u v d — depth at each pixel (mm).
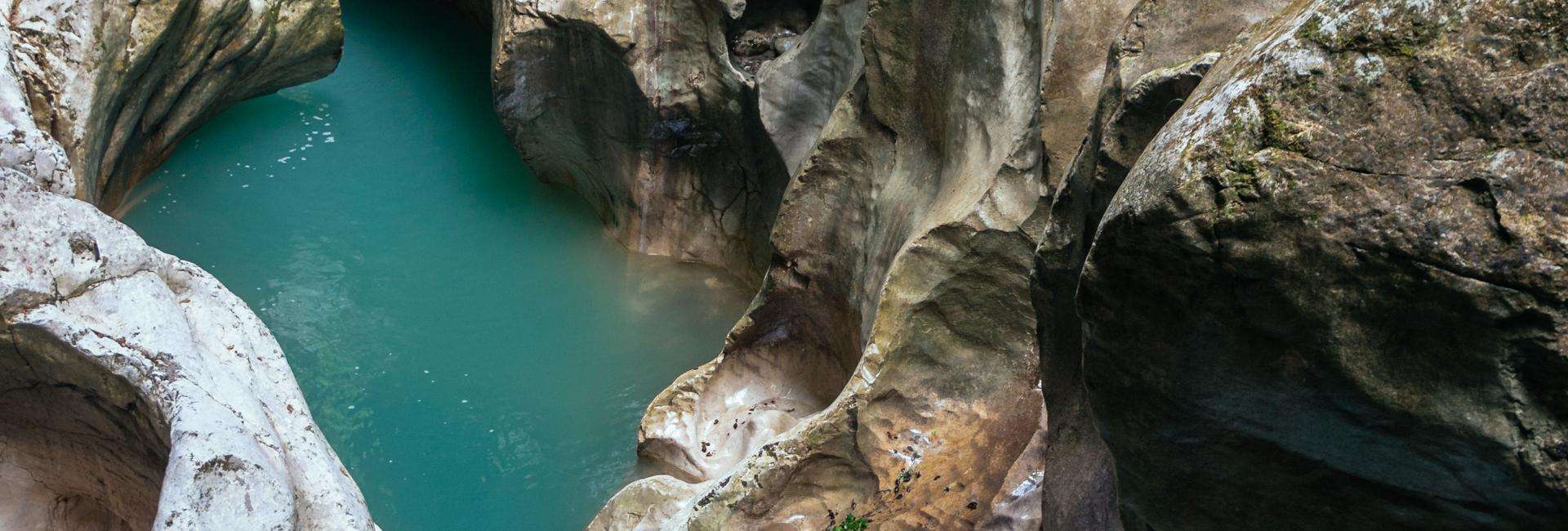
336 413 7242
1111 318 2809
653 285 8430
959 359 5516
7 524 5281
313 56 9164
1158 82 3488
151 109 8141
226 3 8016
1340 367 2484
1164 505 3137
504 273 8422
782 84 7301
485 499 6793
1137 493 3174
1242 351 2623
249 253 8273
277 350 5262
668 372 7758
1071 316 4043
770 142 7508
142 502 5133
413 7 10906
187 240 8297
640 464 6988
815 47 7078
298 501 4629
